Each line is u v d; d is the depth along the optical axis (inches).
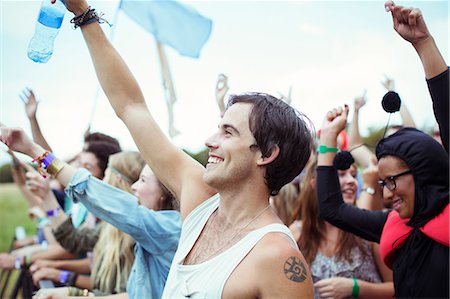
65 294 134.5
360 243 135.4
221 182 78.7
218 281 74.2
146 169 122.7
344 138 151.1
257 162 78.2
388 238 101.4
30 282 198.2
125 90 94.7
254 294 72.9
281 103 80.2
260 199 79.2
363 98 151.1
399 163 95.6
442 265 93.1
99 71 95.0
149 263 111.3
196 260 79.9
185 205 87.1
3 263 196.5
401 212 97.1
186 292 75.9
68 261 168.6
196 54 171.0
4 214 311.6
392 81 157.6
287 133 78.2
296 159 79.1
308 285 72.8
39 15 94.3
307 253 137.6
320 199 115.4
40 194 161.3
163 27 169.2
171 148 92.1
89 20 95.0
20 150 108.5
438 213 94.3
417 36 89.7
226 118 79.7
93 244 161.3
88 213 171.9
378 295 130.8
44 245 199.0
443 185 94.3
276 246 73.9
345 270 134.3
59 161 109.1
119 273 131.1
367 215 112.4
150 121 93.2
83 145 179.5
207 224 82.8
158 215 111.1
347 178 145.5
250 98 80.4
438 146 95.2
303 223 138.8
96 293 133.3
